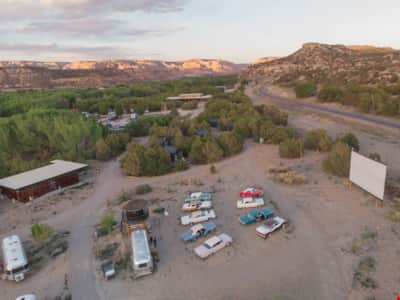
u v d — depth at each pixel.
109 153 54.88
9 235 29.58
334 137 60.19
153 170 44.59
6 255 23.83
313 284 20.84
